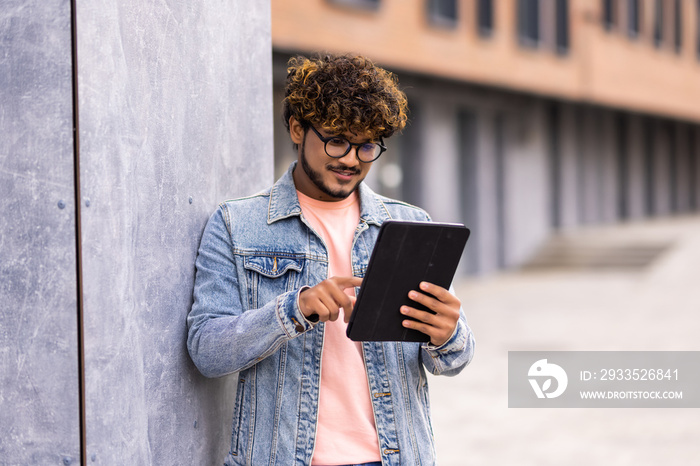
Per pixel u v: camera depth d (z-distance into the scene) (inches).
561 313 458.9
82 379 71.3
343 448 77.9
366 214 85.0
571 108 818.8
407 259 73.0
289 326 73.2
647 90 863.7
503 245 710.5
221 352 75.7
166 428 80.0
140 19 75.8
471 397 280.8
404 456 79.6
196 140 84.8
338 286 72.9
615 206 928.3
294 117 79.4
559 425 243.6
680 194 1113.4
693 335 370.3
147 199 77.0
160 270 78.8
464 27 577.0
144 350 76.6
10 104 70.9
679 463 204.8
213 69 88.0
